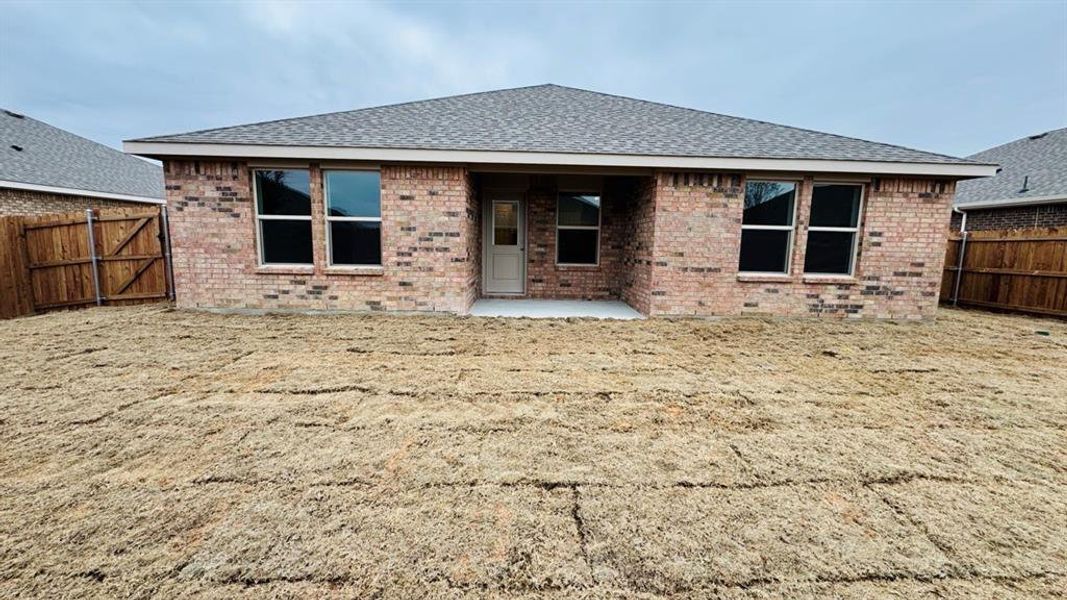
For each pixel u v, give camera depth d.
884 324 7.14
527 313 7.64
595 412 3.64
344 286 7.22
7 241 7.70
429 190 7.07
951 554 2.08
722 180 7.18
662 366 4.88
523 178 8.99
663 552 2.05
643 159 6.85
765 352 5.49
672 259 7.27
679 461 2.87
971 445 3.16
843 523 2.28
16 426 3.22
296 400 3.78
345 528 2.17
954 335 6.49
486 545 2.07
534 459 2.87
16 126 13.62
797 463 2.87
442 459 2.84
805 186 7.21
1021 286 8.26
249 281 7.16
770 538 2.15
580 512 2.32
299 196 7.15
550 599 1.78
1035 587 1.89
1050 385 4.43
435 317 7.13
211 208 7.01
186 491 2.46
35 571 1.87
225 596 1.76
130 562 1.93
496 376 4.47
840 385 4.37
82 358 4.85
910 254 7.38
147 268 7.96
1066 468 2.87
